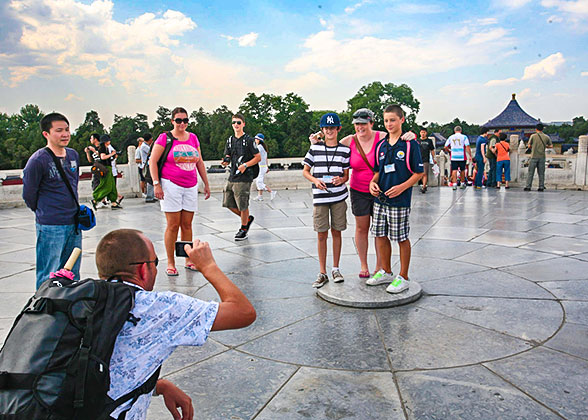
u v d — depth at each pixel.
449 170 16.45
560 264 5.49
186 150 5.41
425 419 2.54
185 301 1.61
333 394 2.82
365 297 4.32
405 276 4.48
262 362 3.27
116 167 13.30
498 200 11.40
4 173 21.94
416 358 3.24
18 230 9.05
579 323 3.76
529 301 4.28
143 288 1.75
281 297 4.61
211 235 7.81
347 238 7.37
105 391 1.41
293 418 2.59
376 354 3.32
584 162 13.52
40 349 1.34
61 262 4.09
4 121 78.44
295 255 6.32
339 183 4.67
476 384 2.88
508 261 5.69
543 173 13.26
